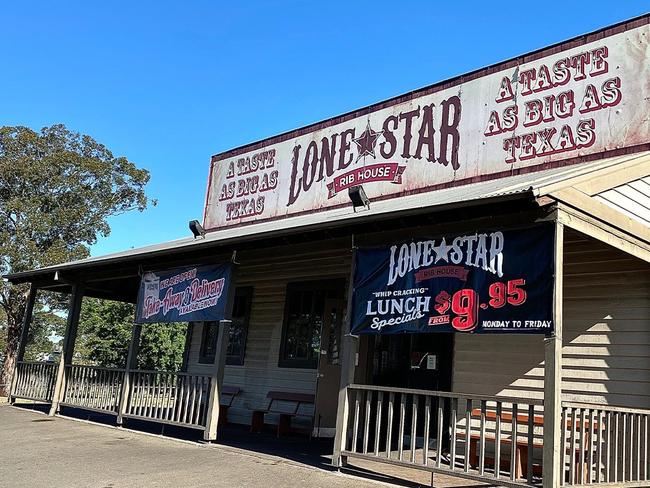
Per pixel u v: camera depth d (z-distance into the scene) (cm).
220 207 1577
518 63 1011
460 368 933
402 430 687
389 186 1160
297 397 1141
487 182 985
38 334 3309
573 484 572
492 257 643
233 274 971
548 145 944
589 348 812
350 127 1276
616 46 897
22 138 2783
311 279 1220
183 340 3131
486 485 693
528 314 598
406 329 707
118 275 1249
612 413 651
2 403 1527
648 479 687
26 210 2614
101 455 828
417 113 1148
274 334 1272
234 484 663
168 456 823
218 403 942
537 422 819
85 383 1255
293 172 1389
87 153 2961
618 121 871
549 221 602
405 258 730
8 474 708
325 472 730
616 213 687
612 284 809
